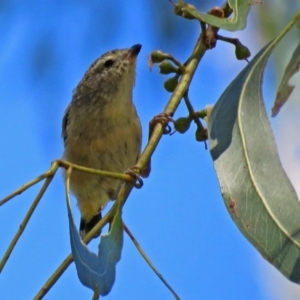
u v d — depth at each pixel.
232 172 5.91
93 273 5.53
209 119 6.14
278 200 5.75
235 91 6.28
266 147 6.03
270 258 5.56
